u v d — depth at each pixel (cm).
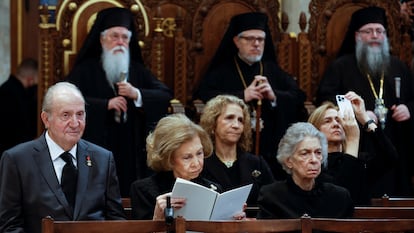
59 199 1562
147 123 2205
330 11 2523
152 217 1588
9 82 2550
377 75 2414
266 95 2262
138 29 2348
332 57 2527
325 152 1644
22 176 1561
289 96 2312
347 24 2536
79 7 2317
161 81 2348
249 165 1845
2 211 1551
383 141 1936
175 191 1456
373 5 2569
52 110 1580
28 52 2870
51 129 1588
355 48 2444
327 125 1886
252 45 2336
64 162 1593
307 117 2327
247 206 1820
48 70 2272
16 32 2853
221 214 1495
